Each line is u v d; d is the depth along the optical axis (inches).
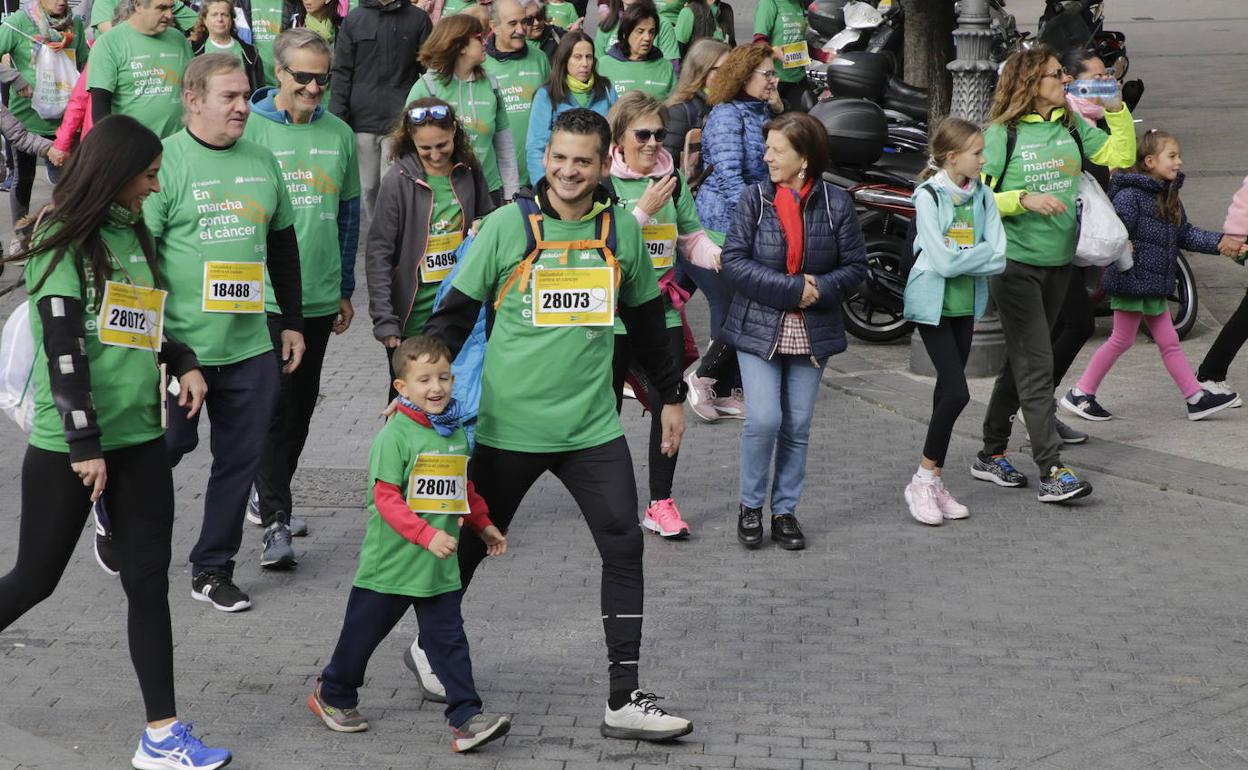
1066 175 339.6
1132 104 557.6
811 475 367.9
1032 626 278.4
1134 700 246.8
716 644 270.2
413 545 221.8
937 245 320.8
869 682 254.1
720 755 227.1
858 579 302.5
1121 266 386.9
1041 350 343.9
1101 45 893.8
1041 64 337.4
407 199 305.0
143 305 212.5
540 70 451.2
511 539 323.0
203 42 466.3
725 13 649.6
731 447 389.4
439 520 223.8
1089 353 477.4
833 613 285.1
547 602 288.7
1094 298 490.0
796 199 304.2
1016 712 242.5
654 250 318.7
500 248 226.1
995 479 361.7
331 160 302.7
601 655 265.0
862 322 490.9
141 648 214.8
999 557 314.5
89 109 412.5
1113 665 261.1
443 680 226.2
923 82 677.9
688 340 407.5
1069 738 233.3
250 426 275.7
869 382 441.7
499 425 229.8
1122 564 310.2
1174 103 976.3
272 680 252.7
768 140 303.6
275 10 587.2
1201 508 343.6
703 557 315.3
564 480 234.1
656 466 326.6
